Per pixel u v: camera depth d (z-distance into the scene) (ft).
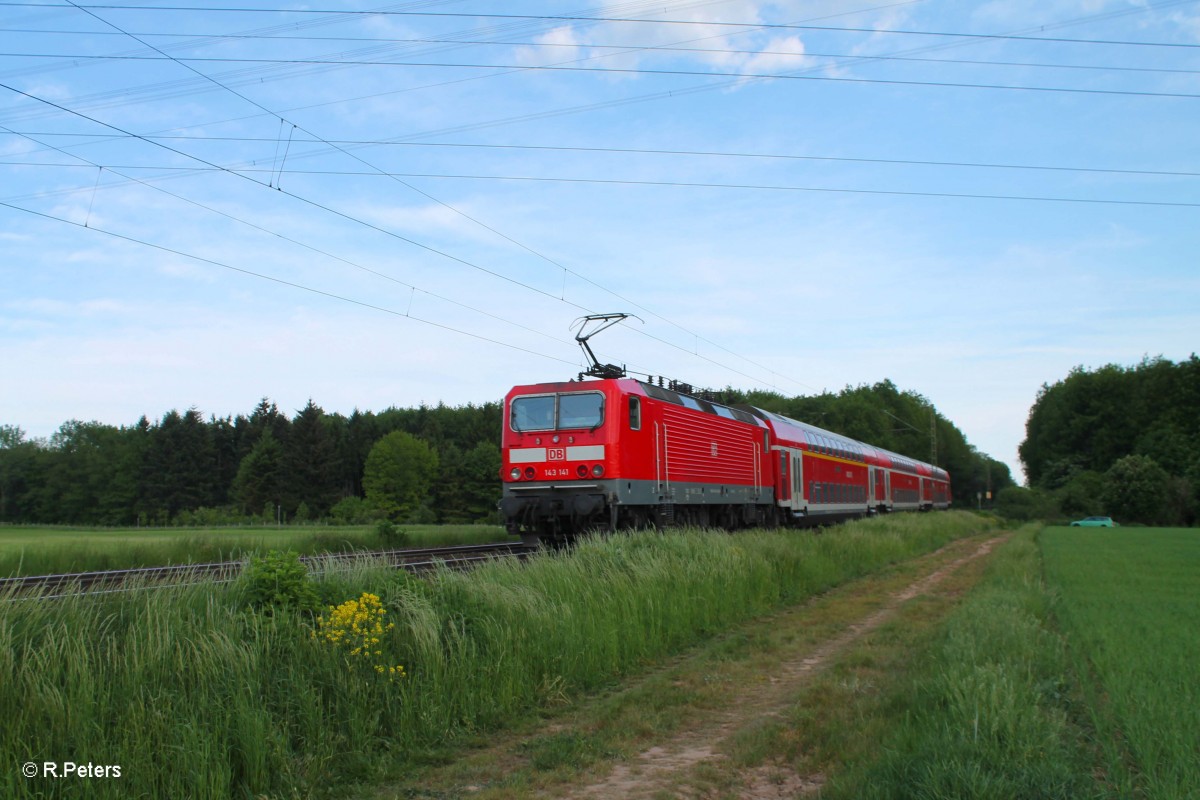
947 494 234.99
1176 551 93.61
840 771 20.26
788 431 103.71
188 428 280.10
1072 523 225.15
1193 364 250.78
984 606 40.86
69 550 65.77
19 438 369.50
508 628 28.40
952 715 21.33
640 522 66.74
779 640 39.68
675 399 73.46
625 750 23.26
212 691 20.08
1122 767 17.74
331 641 23.47
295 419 273.33
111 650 19.98
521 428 65.00
